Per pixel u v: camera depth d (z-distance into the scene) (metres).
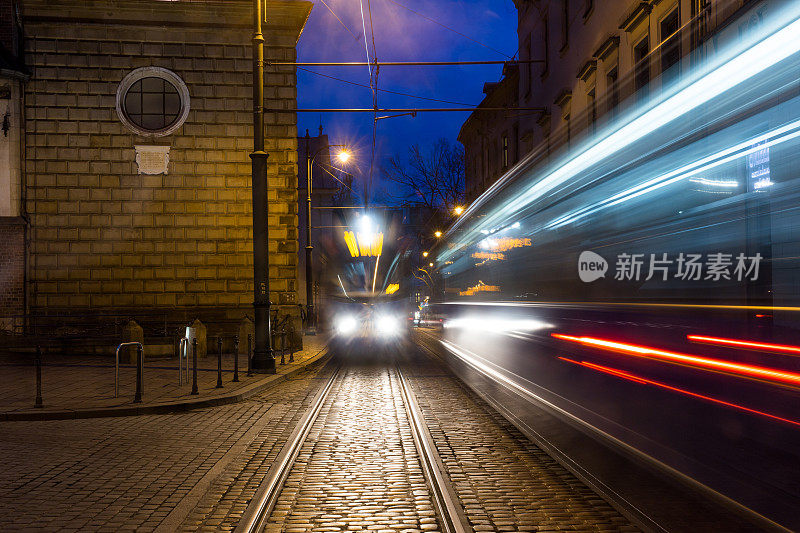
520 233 17.11
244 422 9.48
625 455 6.97
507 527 4.94
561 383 12.42
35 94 20.59
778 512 5.06
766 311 7.12
